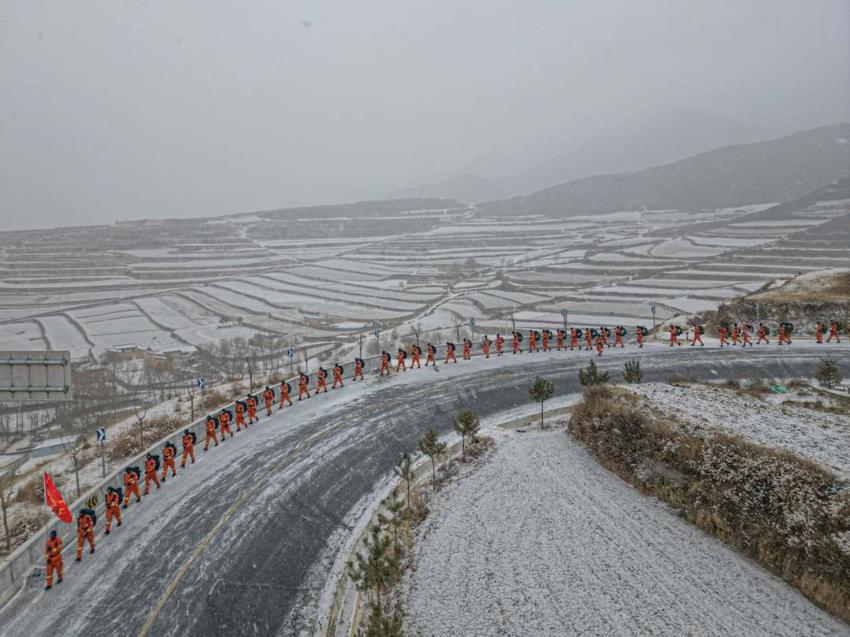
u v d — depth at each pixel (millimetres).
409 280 160750
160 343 102000
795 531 18797
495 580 19031
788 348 44562
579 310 101812
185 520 22438
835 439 24422
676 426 25641
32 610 17359
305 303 133500
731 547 19938
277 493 24562
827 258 138000
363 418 33625
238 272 188625
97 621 16891
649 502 23219
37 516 25516
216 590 18328
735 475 21656
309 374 43125
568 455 28094
